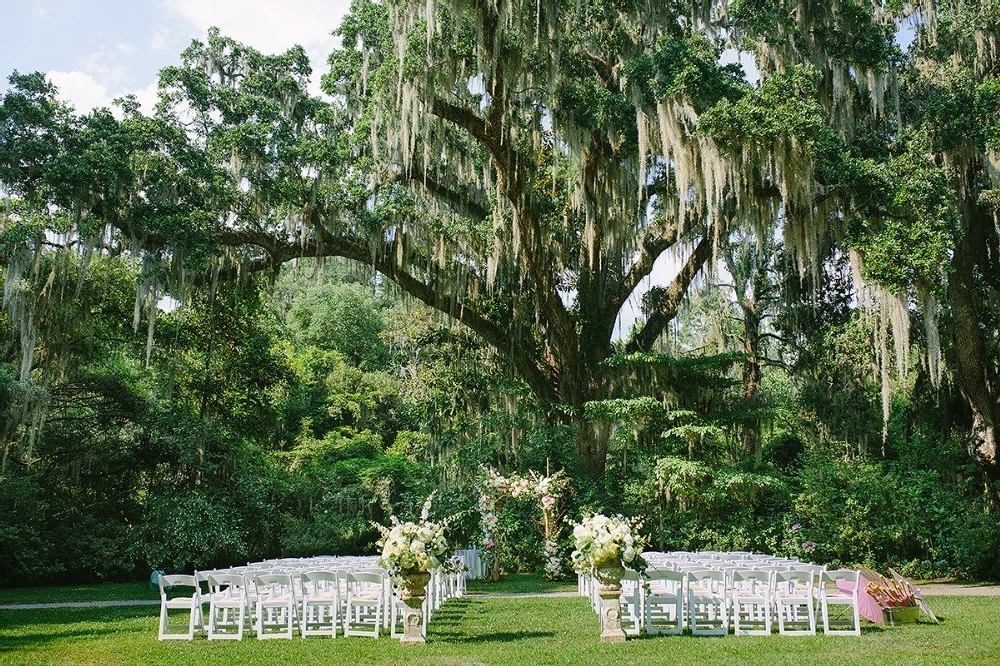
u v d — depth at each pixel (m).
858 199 16.23
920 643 7.47
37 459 19.94
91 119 17.00
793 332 24.23
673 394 19.52
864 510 16.77
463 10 15.59
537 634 8.53
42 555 18.06
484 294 21.78
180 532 18.30
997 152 16.38
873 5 19.12
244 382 22.83
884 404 15.21
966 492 18.84
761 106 15.91
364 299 45.16
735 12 18.84
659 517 19.30
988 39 17.62
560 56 16.86
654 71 17.06
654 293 22.66
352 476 26.66
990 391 18.64
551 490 17.20
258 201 18.41
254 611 10.10
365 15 19.66
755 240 20.31
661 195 21.09
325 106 20.62
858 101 18.75
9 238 15.84
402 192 20.33
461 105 17.75
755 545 18.17
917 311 19.89
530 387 22.42
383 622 9.24
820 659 6.58
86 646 7.96
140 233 17.27
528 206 18.89
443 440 21.06
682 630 8.66
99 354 20.75
